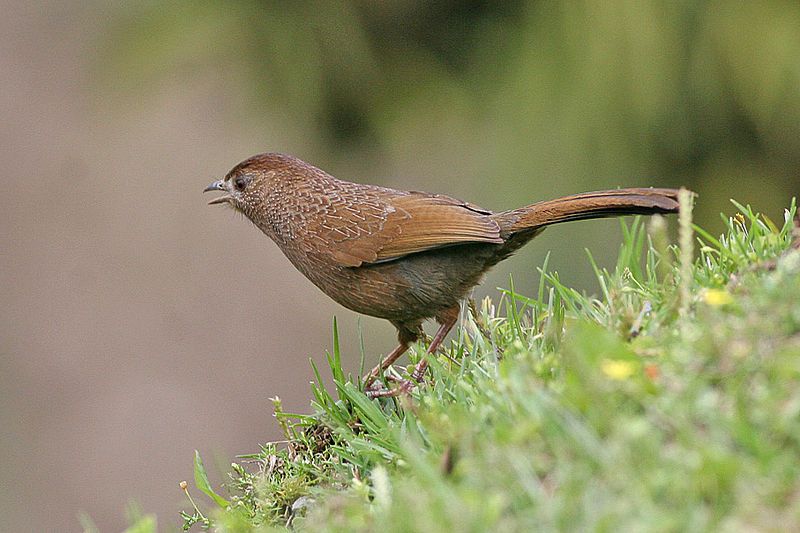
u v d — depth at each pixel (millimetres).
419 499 4695
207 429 19922
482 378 6207
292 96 14180
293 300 21062
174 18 14180
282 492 6613
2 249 21234
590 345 5312
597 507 4398
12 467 19500
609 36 13125
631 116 13273
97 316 20891
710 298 5551
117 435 19844
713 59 13195
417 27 14398
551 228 13938
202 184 21328
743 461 4438
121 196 21516
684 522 4191
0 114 21734
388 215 8359
